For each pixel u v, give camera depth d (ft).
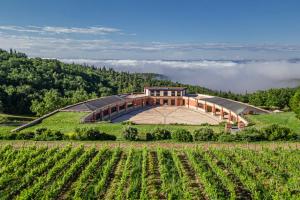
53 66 506.48
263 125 210.79
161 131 178.09
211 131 177.27
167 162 136.87
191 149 150.71
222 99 347.97
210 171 123.44
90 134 175.42
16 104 362.53
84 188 111.86
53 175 119.44
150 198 106.11
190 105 380.58
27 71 448.24
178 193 107.24
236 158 139.44
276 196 99.19
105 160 138.31
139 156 144.25
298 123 220.43
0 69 435.53
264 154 144.05
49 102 321.32
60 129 201.05
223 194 104.53
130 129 177.47
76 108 277.44
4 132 181.37
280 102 345.72
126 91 490.90
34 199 101.65
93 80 526.16
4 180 111.75
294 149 156.04
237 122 261.24
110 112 317.22
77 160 132.46
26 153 139.13
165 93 395.75
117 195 103.91
